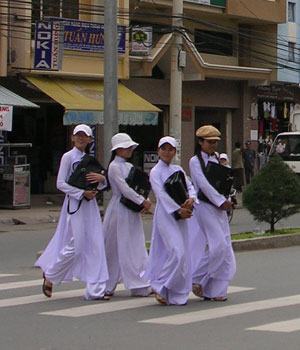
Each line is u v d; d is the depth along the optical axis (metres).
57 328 8.99
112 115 19.44
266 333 8.66
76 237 10.70
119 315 9.74
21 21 26.41
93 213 10.84
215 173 10.62
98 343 8.23
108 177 10.91
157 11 32.75
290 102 40.84
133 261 10.95
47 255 11.01
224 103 36.75
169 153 10.45
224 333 8.67
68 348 8.02
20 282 12.62
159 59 31.48
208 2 34.50
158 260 10.42
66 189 10.69
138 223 11.02
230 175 10.73
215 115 37.03
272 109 39.69
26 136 29.42
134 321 9.37
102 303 10.60
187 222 10.47
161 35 32.50
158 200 10.35
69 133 30.41
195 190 10.70
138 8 31.97
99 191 10.88
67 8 28.50
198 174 10.65
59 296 11.19
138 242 11.02
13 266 14.79
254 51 38.47
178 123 26.48
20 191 25.69
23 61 26.55
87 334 8.66
